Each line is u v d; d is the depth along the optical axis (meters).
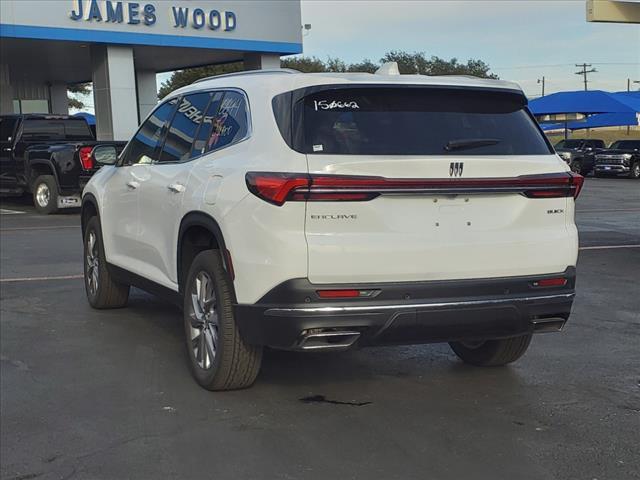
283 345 4.15
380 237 4.15
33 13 21.27
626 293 8.11
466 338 4.43
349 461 3.83
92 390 4.90
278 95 4.42
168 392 4.86
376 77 4.46
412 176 4.16
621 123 39.62
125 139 23.81
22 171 16.97
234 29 25.12
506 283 4.38
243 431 4.22
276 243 4.06
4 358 5.60
